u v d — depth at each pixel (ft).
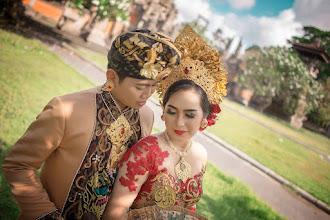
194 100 4.71
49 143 4.33
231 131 35.60
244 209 15.15
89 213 4.40
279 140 42.04
